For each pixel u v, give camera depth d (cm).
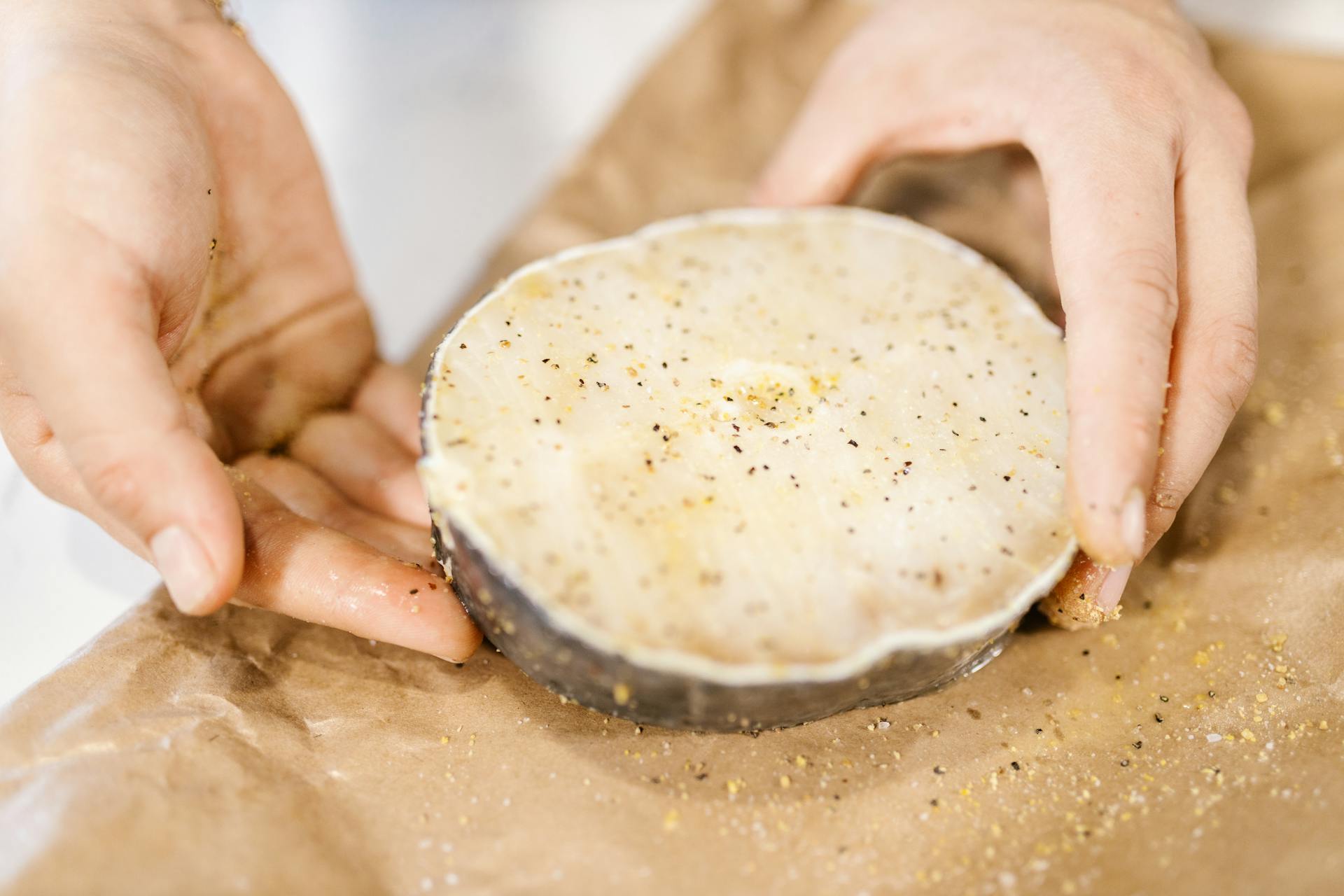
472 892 32
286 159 42
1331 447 40
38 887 30
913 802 34
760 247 39
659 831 33
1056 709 35
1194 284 36
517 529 32
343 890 31
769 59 55
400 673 36
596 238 49
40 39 36
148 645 36
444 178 56
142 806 32
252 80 40
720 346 36
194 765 33
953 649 32
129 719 34
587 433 33
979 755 34
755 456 33
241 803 33
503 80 62
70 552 41
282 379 42
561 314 36
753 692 31
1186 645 37
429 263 53
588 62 63
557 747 34
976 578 32
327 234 44
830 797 34
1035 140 40
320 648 36
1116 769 34
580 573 31
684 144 52
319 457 41
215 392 41
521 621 32
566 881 32
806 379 35
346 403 43
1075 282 35
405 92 61
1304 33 58
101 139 34
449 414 33
